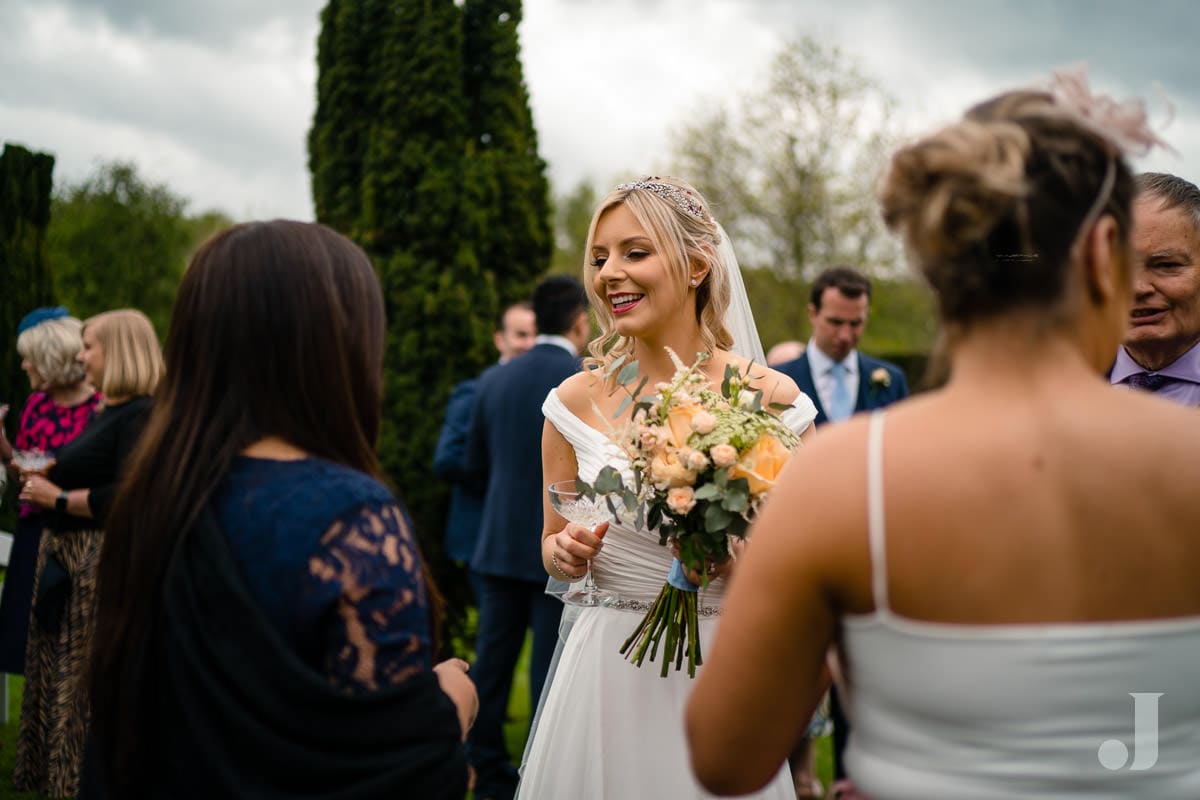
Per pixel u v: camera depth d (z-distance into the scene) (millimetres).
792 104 17969
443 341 6199
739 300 2842
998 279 1135
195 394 1468
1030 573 1088
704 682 1245
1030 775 1078
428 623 1428
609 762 2342
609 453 2453
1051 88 1214
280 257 1490
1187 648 1083
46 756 4176
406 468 6078
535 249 6727
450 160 6410
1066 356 1149
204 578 1327
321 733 1280
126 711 1344
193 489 1394
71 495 4012
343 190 6551
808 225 17906
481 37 6590
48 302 8031
